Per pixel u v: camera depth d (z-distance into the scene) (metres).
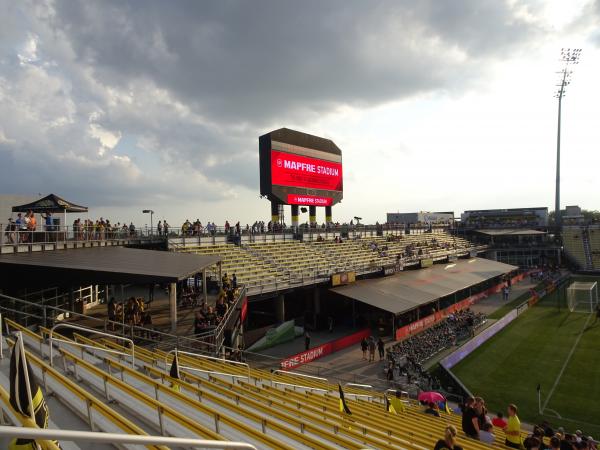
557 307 46.47
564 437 12.47
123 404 8.09
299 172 42.50
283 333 30.17
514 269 61.84
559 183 93.62
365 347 27.94
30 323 18.39
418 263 51.59
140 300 21.28
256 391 13.58
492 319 39.00
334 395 17.94
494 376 25.61
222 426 8.52
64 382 7.07
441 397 18.64
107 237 28.70
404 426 13.43
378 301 32.94
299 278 33.88
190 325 19.86
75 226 24.50
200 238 36.25
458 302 44.56
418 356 27.42
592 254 79.81
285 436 9.09
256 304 38.19
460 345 30.38
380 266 43.12
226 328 20.06
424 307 39.06
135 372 8.97
